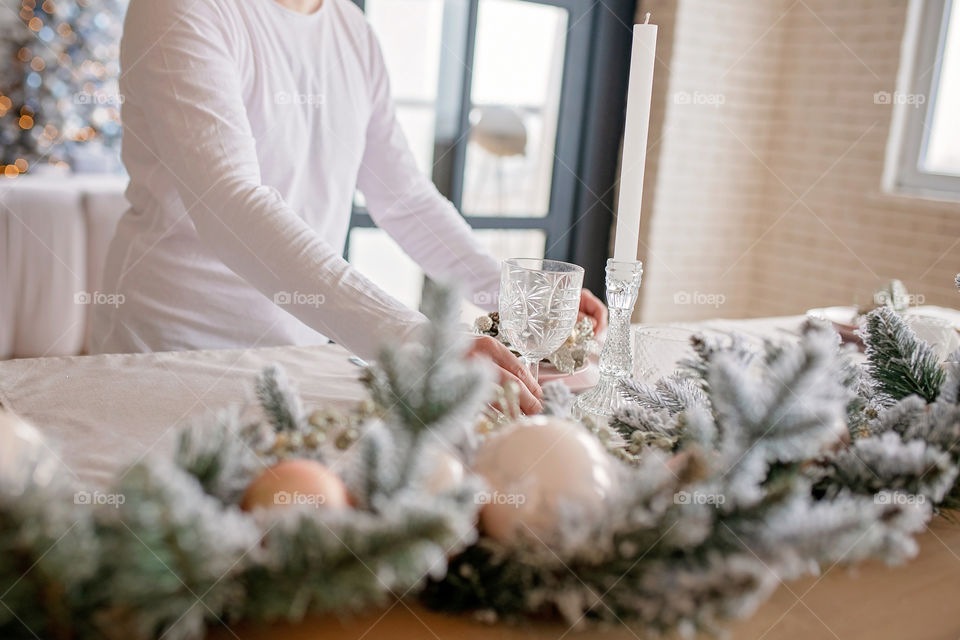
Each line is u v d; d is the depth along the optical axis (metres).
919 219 3.19
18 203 2.69
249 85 1.22
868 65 3.36
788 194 3.69
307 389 0.92
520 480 0.48
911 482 0.55
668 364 0.78
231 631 0.45
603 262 3.66
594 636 0.48
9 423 0.43
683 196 3.59
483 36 3.21
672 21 3.38
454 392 0.42
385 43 3.05
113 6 3.63
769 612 0.53
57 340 2.81
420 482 0.44
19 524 0.35
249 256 0.95
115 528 0.36
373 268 3.25
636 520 0.43
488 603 0.48
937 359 0.74
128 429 0.76
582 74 3.45
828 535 0.41
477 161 3.33
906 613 0.54
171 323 1.26
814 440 0.46
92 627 0.38
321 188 1.36
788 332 1.36
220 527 0.36
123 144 1.27
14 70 3.48
